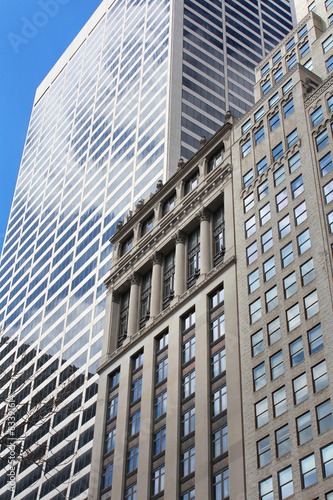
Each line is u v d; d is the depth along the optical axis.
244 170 67.62
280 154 62.69
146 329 72.31
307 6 79.81
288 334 51.06
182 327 67.31
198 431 57.25
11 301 156.50
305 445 44.50
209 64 139.75
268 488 46.12
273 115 66.31
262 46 157.38
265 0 171.38
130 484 63.69
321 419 44.28
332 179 53.69
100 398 75.19
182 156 117.75
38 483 101.94
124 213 121.75
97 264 122.12
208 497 52.47
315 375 46.56
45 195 169.88
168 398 63.59
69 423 100.75
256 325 55.41
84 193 145.25
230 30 153.25
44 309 135.62
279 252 56.44
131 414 69.25
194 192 74.56
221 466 53.16
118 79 158.38
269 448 47.81
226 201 68.00
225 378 57.44
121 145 138.12
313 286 50.66
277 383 49.94
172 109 124.12
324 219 52.47
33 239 163.00
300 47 73.06
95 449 71.69
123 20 174.38
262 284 57.00
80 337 114.06
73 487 91.94
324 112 58.69
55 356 119.19
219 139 74.88
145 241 80.50
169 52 136.00
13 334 144.50
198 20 148.12
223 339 60.03
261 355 53.16
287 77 67.00
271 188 61.47
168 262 76.81
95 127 158.00
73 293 126.12
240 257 61.94
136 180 123.12
